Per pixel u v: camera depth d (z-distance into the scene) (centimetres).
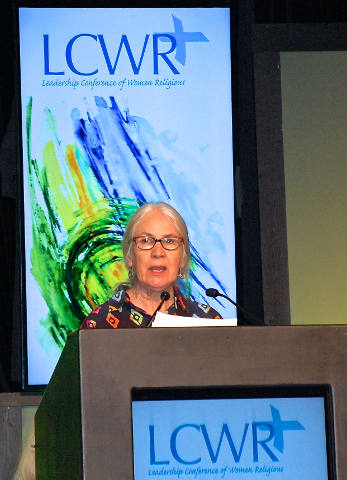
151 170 909
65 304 882
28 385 870
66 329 879
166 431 257
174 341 254
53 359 876
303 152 953
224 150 920
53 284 884
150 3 921
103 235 896
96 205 898
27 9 906
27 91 902
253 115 952
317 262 941
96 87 910
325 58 962
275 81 953
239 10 952
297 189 948
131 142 909
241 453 260
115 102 911
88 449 244
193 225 907
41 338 877
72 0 912
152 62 920
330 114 959
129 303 569
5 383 879
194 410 260
